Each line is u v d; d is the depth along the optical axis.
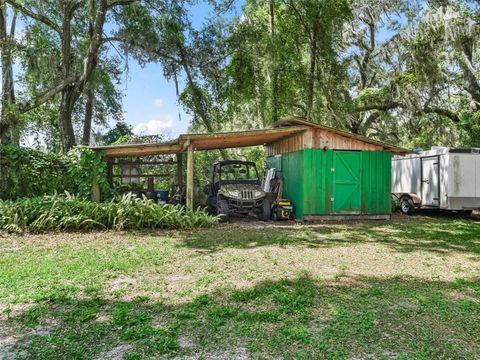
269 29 16.62
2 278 4.77
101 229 8.63
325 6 15.36
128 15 15.27
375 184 11.55
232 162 11.95
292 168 11.88
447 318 3.64
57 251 6.42
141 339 3.15
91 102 18.89
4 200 9.91
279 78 17.06
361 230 9.20
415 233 8.76
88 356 2.88
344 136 11.30
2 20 15.04
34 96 14.23
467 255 6.46
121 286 4.61
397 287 4.61
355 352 2.95
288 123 11.43
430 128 18.83
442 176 11.75
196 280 4.85
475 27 14.22
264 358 2.86
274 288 4.49
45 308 3.80
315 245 7.24
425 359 2.83
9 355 2.91
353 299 4.16
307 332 3.27
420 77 16.14
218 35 17.25
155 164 14.13
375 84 19.97
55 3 15.19
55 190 9.73
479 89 16.61
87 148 10.36
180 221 9.09
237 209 10.73
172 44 16.00
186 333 3.29
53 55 15.26
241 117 20.69
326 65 17.00
